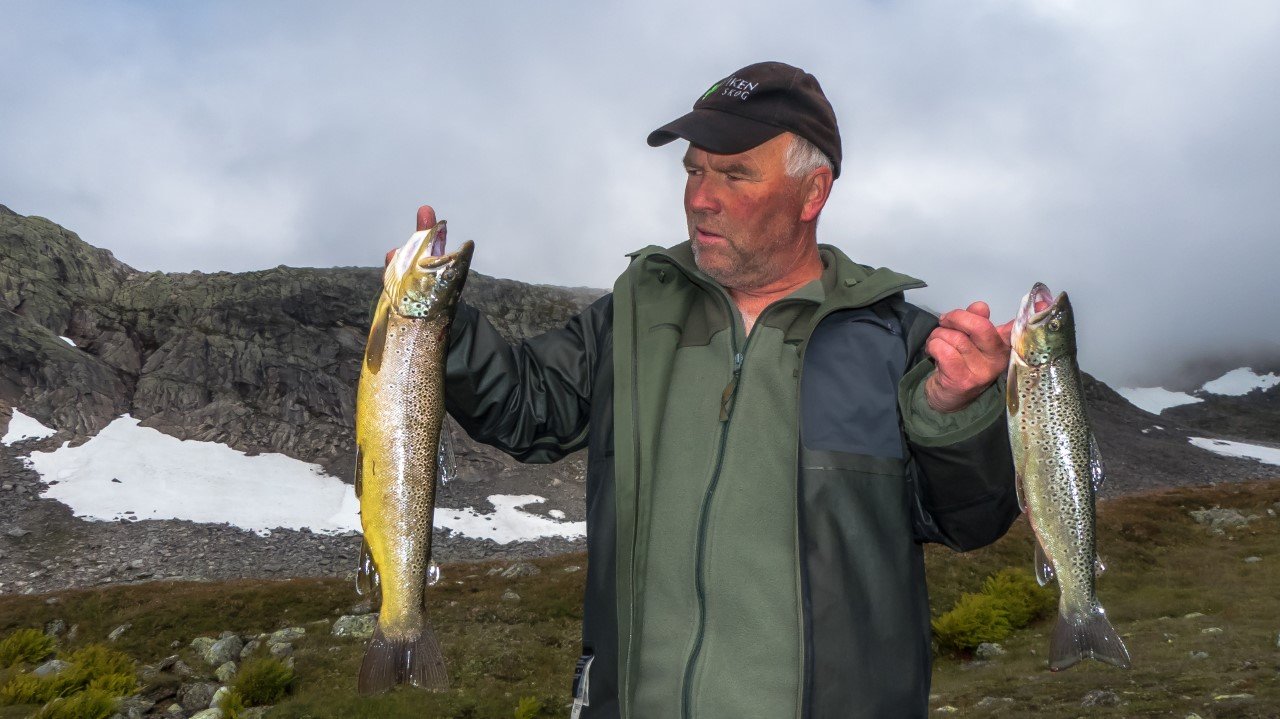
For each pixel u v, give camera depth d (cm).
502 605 2977
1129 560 3625
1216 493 5016
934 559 3506
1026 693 1480
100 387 10031
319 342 12031
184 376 10675
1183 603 2483
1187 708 1185
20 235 11750
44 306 11056
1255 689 1255
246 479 9012
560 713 1762
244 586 3591
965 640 2267
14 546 6631
